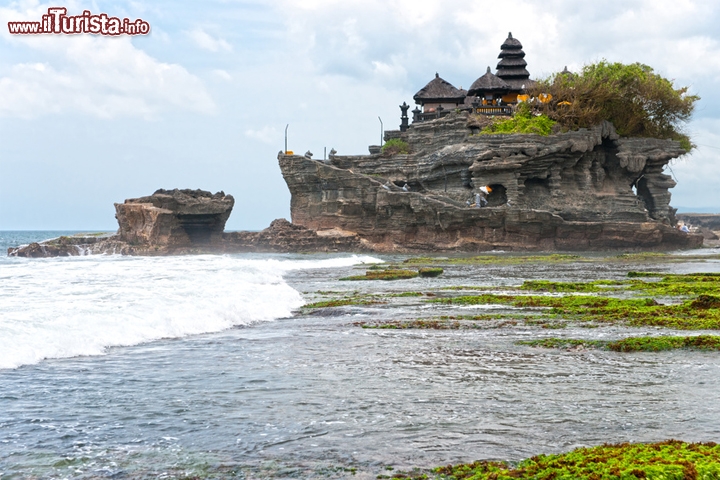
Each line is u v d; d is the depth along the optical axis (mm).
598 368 15492
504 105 106375
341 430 10586
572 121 96250
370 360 16328
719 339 18359
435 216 87625
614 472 8016
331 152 102312
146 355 16562
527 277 46906
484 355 17109
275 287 31219
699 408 11891
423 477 8578
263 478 8633
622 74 99688
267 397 12617
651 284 37375
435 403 12211
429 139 100688
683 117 104062
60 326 17453
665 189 100938
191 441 10078
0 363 14664
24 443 9945
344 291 36562
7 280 30031
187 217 85938
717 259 69688
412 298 32094
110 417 11242
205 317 21953
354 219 92688
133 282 29297
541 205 92500
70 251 82438
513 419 11195
